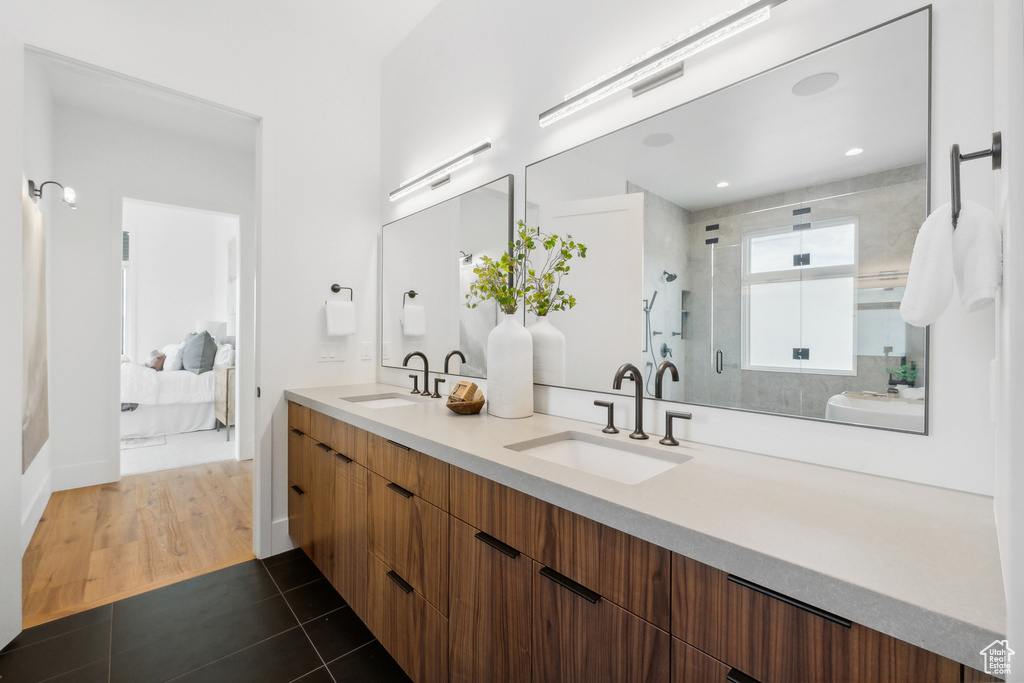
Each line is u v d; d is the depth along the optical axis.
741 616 0.68
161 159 3.57
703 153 1.27
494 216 1.97
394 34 2.57
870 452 0.99
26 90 2.25
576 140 1.64
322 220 2.56
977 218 0.61
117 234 3.37
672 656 0.76
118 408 3.37
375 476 1.59
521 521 1.03
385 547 1.53
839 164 1.03
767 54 1.15
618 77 1.39
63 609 1.83
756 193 1.16
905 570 0.60
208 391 4.99
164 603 1.88
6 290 1.59
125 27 1.94
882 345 0.97
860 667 0.58
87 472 3.24
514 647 1.05
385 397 2.35
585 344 1.59
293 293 2.44
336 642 1.66
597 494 0.87
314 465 2.07
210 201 3.78
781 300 1.11
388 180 2.73
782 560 0.63
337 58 2.64
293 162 2.45
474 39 2.10
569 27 1.67
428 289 2.38
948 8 0.90
